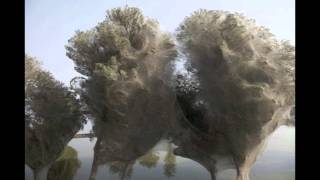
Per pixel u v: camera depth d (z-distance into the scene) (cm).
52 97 2280
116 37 2117
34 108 2248
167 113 2145
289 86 2012
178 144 2172
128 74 2089
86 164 2270
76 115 2286
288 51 2036
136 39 2181
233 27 2019
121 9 2223
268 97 1981
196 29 2141
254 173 2125
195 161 2188
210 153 2147
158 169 2183
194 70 2159
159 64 2161
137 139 2147
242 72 2009
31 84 2267
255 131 2052
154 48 2162
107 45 2148
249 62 1997
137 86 2098
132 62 2116
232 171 2147
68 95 2289
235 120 2059
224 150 2134
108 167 2188
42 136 2264
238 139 2084
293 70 2020
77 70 2242
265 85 1981
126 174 2167
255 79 2009
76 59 2234
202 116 2156
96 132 2200
